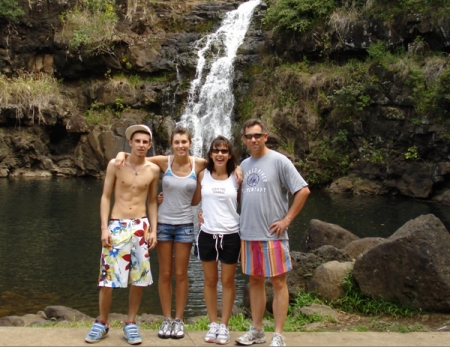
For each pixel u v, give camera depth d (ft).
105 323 16.43
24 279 33.55
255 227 16.08
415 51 66.33
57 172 80.59
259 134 16.17
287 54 78.95
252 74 81.92
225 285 16.78
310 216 52.34
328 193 67.82
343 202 60.64
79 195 63.10
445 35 64.03
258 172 16.22
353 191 67.92
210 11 95.14
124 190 16.61
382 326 20.17
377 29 70.23
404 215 53.16
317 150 71.97
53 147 83.20
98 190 67.10
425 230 21.74
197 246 17.04
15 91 80.84
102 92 85.76
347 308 22.91
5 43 89.35
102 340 16.24
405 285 21.83
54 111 81.10
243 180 16.51
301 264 26.20
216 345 16.20
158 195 17.49
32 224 48.11
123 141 79.87
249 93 81.15
